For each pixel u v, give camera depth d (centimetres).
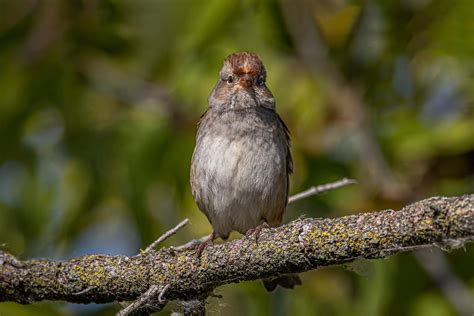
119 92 1310
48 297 748
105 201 1272
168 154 1234
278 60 1228
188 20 1202
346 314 1132
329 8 1236
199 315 752
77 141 1284
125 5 1280
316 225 680
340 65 1232
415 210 629
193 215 1217
